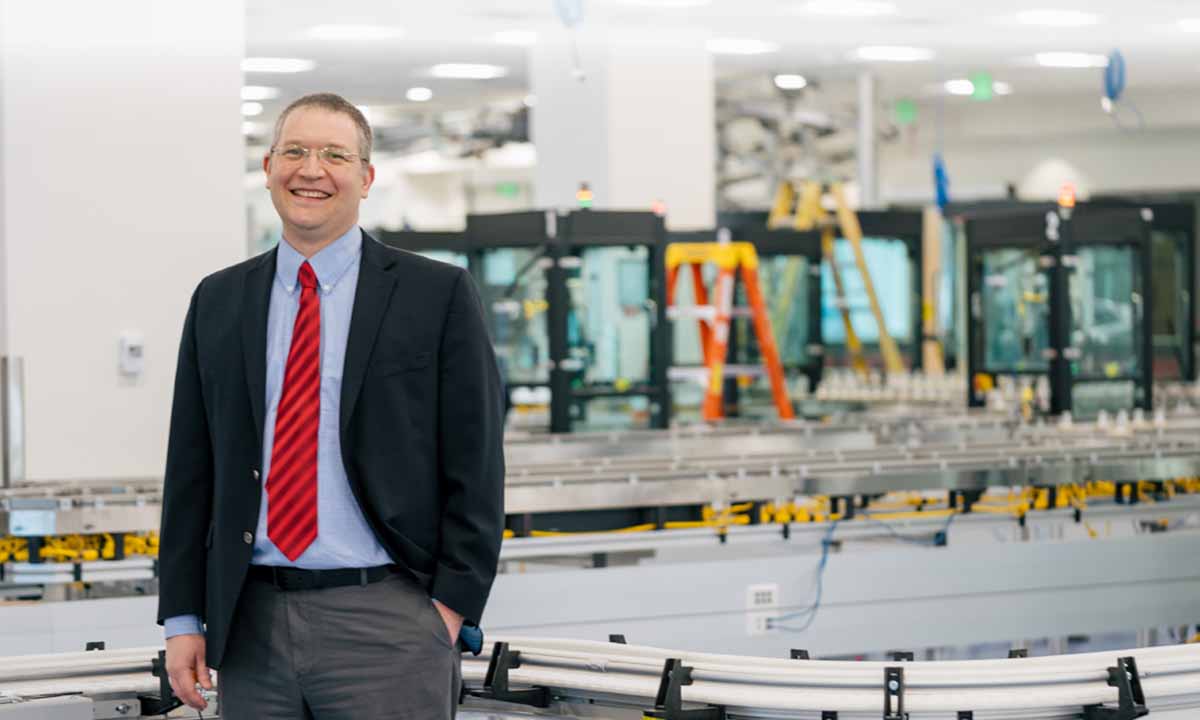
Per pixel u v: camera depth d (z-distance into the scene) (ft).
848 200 76.79
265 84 68.18
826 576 28.17
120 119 29.04
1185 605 31.48
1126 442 35.53
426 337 10.55
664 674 14.90
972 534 32.45
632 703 15.40
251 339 10.55
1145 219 43.88
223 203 30.01
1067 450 32.53
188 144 29.66
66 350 28.71
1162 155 87.45
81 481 27.27
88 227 28.84
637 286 42.96
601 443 37.99
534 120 53.52
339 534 10.46
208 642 10.64
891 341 61.52
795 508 29.22
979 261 46.80
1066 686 15.05
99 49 28.78
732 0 50.75
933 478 29.73
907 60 68.49
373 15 52.49
